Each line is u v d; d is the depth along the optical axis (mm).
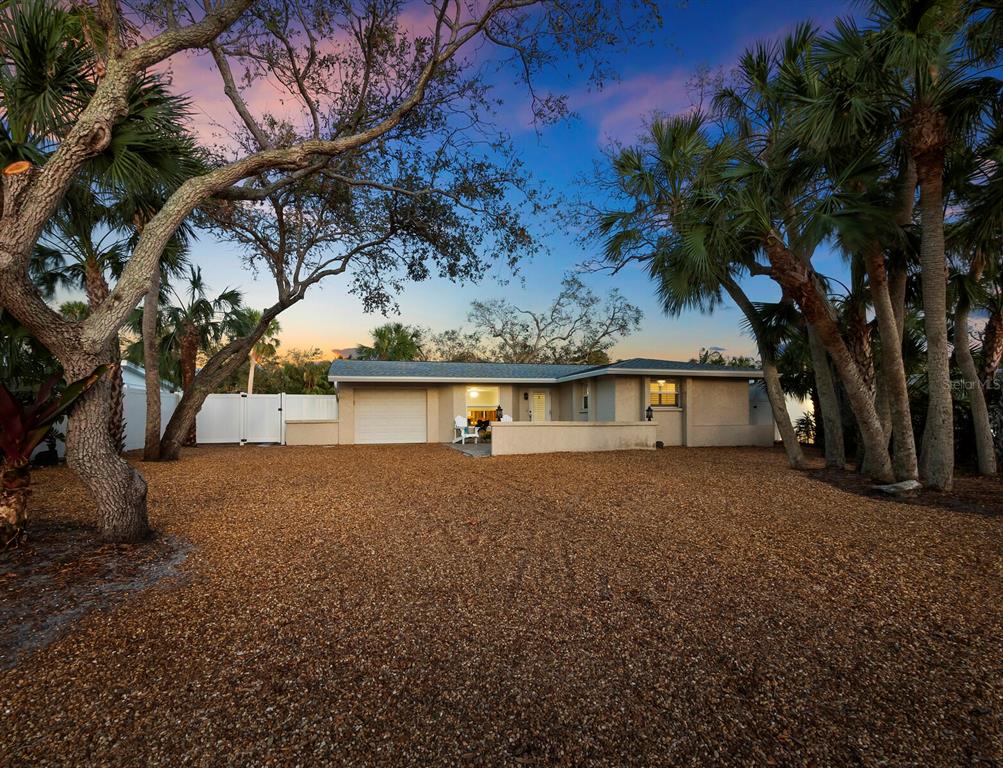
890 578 3834
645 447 14461
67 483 8188
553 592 3582
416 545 4723
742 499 6863
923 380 11711
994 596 3480
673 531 5211
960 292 9180
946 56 6336
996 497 6961
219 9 4938
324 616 3168
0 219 4090
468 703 2275
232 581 3748
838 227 6629
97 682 2400
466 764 1896
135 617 3111
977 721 2135
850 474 9078
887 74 6551
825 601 3406
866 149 7121
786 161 7992
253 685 2396
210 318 17891
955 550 4535
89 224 10031
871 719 2156
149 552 4402
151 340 11562
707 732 2082
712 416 16641
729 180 7734
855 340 9281
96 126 4164
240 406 18812
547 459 11945
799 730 2090
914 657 2672
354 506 6438
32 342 9273
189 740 2006
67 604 3283
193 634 2900
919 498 6906
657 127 9695
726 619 3137
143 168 5262
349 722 2131
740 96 9672
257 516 5832
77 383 4250
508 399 19031
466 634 2939
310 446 16797
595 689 2389
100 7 4367
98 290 10656
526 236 9586
